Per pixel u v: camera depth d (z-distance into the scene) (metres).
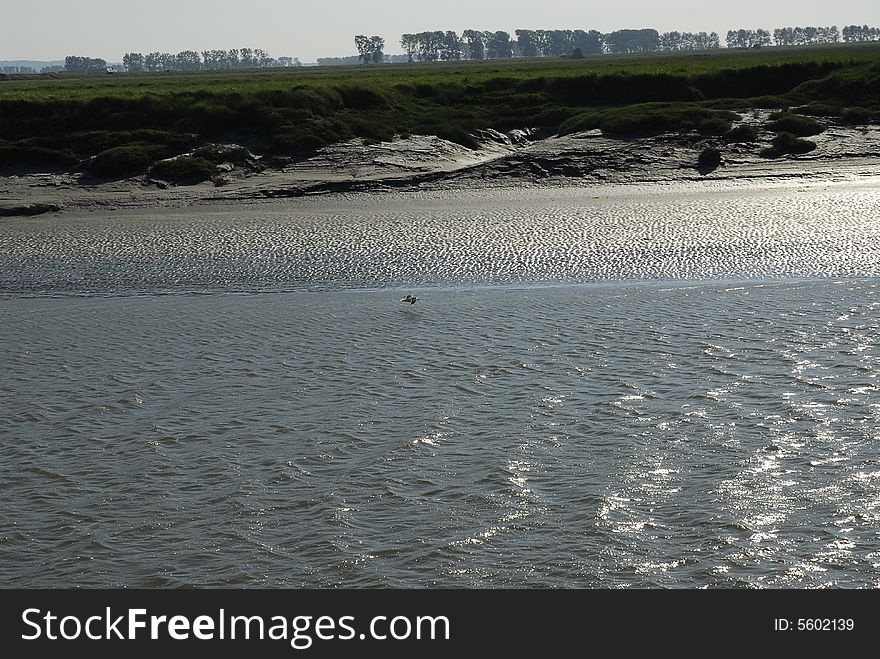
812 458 14.52
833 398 16.91
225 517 13.37
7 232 37.75
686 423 16.05
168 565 12.29
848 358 19.05
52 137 53.06
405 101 63.34
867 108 54.91
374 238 33.75
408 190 46.00
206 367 20.14
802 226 32.72
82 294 28.00
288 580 11.92
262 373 19.59
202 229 36.62
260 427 16.59
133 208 43.34
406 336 21.89
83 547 12.70
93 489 14.36
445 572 11.95
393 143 53.97
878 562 11.76
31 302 27.17
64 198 45.47
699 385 17.84
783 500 13.27
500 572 11.91
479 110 62.78
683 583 11.59
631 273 27.92
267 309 25.09
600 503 13.35
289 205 42.81
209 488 14.27
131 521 13.34
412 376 19.03
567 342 20.91
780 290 25.03
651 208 37.53
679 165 47.78
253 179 48.81
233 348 21.47
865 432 15.38
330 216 38.66
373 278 28.53
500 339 21.34
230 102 56.59
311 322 23.48
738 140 50.44
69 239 35.72
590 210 37.69
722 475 14.08
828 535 12.36
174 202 44.28
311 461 15.09
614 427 16.02
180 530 13.09
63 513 13.61
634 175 46.78
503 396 17.70
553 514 13.16
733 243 30.89
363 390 18.31
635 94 64.69
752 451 14.84
